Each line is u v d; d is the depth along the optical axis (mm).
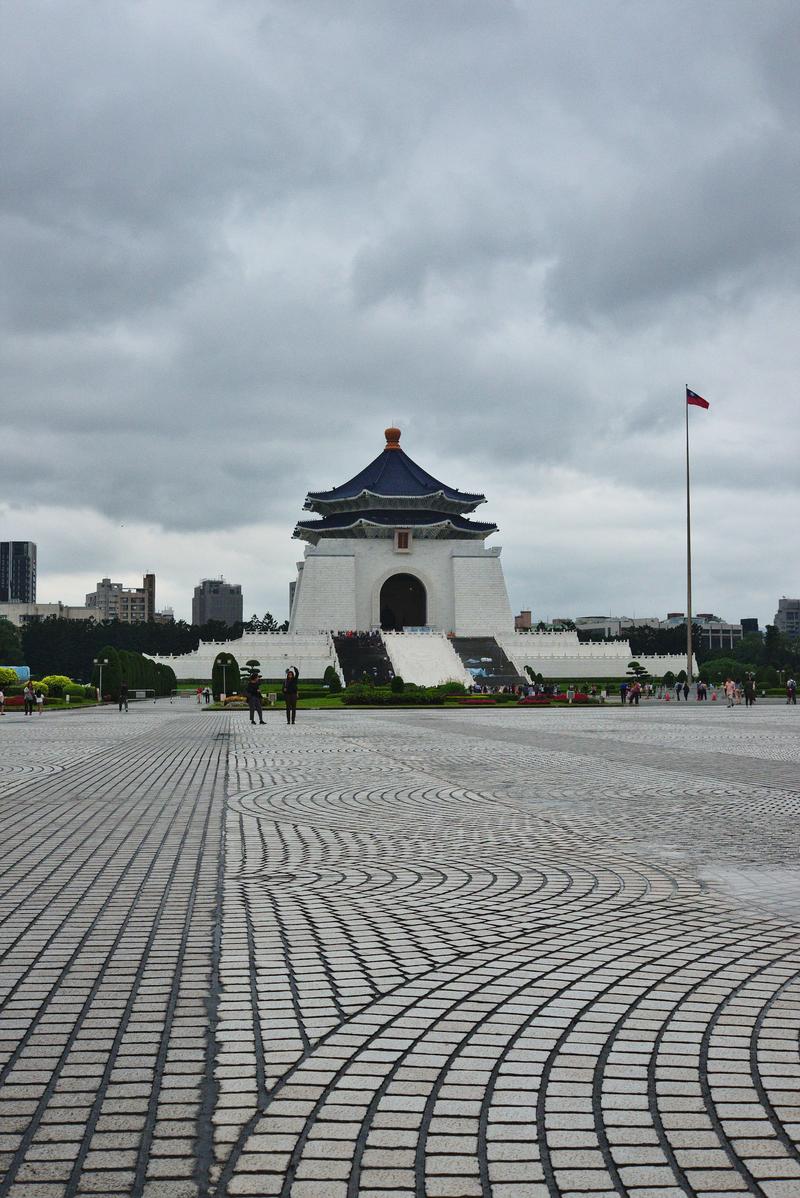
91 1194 4387
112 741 34750
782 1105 5211
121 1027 6363
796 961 7750
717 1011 6621
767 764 24438
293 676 47375
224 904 9789
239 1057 5867
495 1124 5020
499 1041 6105
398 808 16703
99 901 9938
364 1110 5176
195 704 83375
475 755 27359
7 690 84250
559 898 10000
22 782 21172
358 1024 6410
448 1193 4402
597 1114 5121
